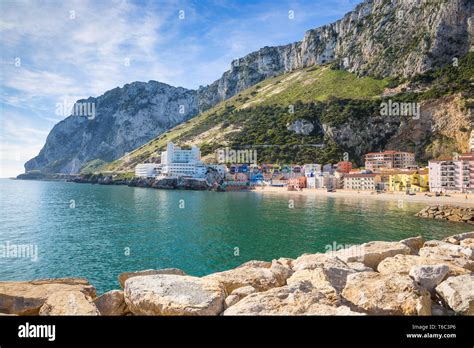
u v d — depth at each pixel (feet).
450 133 636.48
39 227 215.72
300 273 42.52
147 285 32.86
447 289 32.01
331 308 28.19
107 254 146.82
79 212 292.40
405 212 286.25
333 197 455.63
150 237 183.32
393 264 42.11
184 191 604.08
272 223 230.27
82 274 119.65
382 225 218.59
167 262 133.69
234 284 38.99
